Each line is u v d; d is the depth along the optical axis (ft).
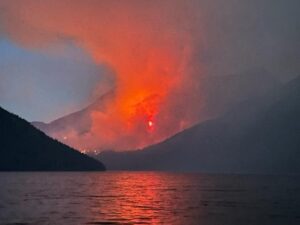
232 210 314.96
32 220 246.47
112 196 454.40
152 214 286.87
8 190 504.84
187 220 256.32
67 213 285.84
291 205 354.95
